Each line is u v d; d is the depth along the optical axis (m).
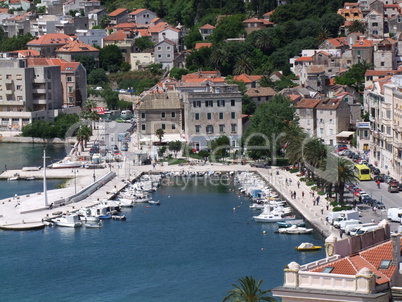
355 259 186.00
